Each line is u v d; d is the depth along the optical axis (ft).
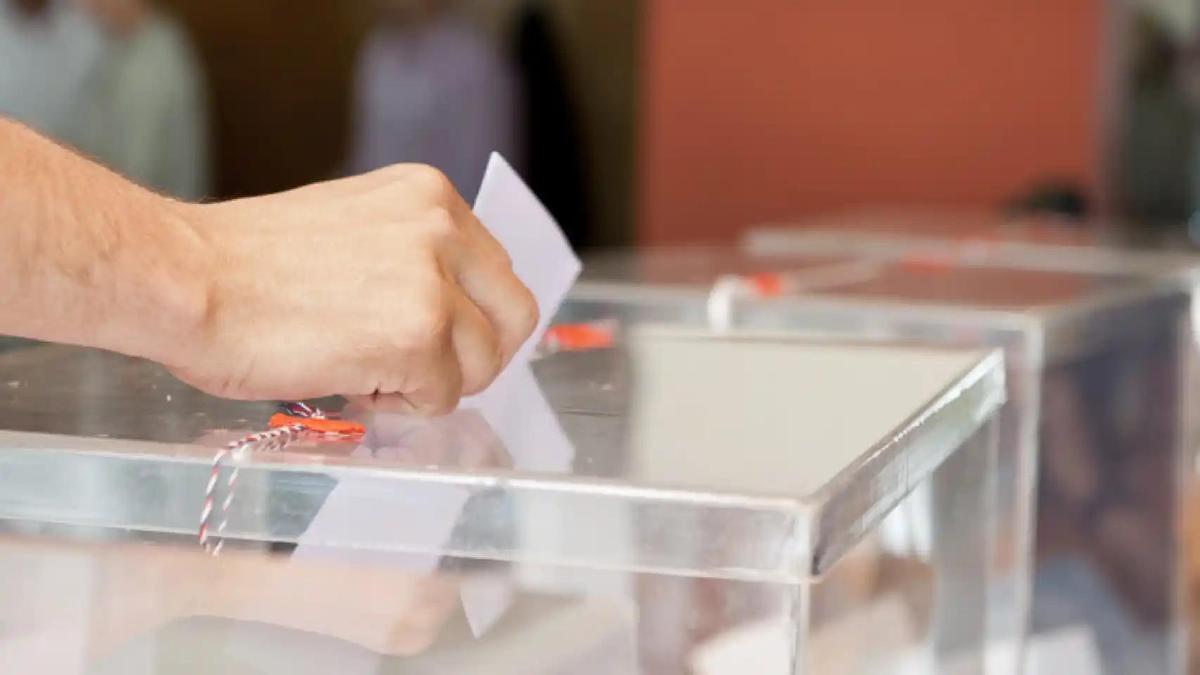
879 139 12.85
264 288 3.23
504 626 2.92
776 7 12.92
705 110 13.21
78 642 3.02
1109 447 4.61
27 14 13.20
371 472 2.93
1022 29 12.38
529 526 2.88
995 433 3.90
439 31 15.74
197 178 14.52
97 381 3.54
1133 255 6.28
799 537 2.79
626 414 3.33
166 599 3.00
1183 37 11.89
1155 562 4.81
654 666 2.88
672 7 13.20
